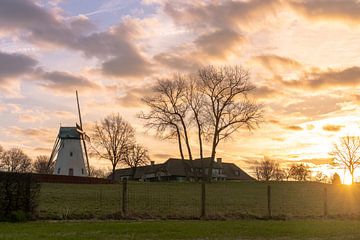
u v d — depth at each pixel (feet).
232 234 65.16
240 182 278.67
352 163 372.38
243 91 282.15
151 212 97.60
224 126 280.51
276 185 256.52
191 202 134.82
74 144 302.86
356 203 164.25
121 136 374.84
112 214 88.07
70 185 204.33
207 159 462.60
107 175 468.75
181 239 59.26
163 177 454.40
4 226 68.03
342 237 64.54
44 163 438.40
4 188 76.64
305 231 70.59
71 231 63.46
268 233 67.36
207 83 281.33
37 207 89.45
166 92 283.59
